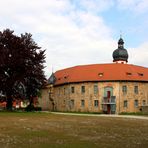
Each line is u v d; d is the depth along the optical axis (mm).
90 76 88188
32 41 66312
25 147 16938
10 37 64375
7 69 63125
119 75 85875
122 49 104938
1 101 67062
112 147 17469
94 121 39812
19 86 65375
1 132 24359
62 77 97312
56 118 45406
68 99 91312
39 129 27234
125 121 40750
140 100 86062
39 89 68125
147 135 23781
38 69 65000
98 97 85688
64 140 20000
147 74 90250
